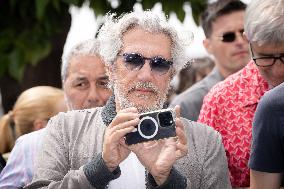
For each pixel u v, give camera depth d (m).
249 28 4.00
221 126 4.46
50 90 5.28
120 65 3.70
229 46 5.52
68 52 4.95
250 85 4.41
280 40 3.92
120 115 3.47
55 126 3.85
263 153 3.78
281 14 3.90
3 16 6.30
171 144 3.52
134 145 3.51
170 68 3.74
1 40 6.13
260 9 3.95
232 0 5.58
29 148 4.31
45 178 3.69
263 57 4.01
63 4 6.16
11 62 6.02
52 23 6.15
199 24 6.18
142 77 3.65
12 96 6.68
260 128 3.76
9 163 4.34
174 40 3.76
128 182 3.71
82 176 3.50
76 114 3.88
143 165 3.55
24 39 6.11
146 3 6.12
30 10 6.18
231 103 4.43
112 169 3.50
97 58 4.87
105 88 4.87
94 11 6.16
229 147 4.42
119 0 6.21
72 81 4.88
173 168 3.56
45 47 6.09
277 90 3.73
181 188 3.55
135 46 3.67
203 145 3.83
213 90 4.54
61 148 3.78
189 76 7.48
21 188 4.25
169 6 6.14
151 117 3.50
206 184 3.79
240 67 5.52
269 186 3.84
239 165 4.41
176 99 5.49
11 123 5.25
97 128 3.79
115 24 3.76
